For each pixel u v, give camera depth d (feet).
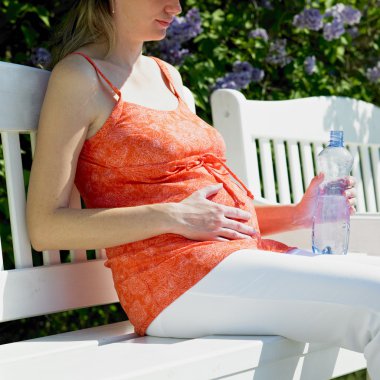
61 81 10.03
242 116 14.17
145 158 10.14
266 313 9.31
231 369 8.72
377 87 21.89
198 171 10.39
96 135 10.22
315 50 20.92
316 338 9.34
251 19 19.67
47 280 10.49
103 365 8.31
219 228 9.95
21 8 16.26
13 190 10.43
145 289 9.91
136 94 10.79
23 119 10.52
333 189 11.46
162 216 9.75
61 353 9.27
